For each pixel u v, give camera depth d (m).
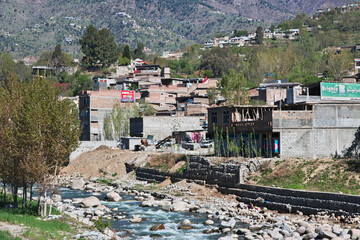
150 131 138.12
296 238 50.16
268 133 81.44
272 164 77.25
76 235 50.31
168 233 57.06
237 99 150.38
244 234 55.41
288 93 85.88
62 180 112.62
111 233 54.50
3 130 60.00
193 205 73.75
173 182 96.12
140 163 111.19
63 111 58.50
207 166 87.44
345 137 81.06
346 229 51.19
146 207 75.38
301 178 70.50
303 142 79.56
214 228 58.16
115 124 150.25
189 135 124.19
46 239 47.09
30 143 56.00
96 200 75.69
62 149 57.47
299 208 63.75
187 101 178.12
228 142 89.88
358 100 83.38
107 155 123.00
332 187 65.19
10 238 45.31
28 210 60.72
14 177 61.78
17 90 62.94
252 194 72.81
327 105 80.94
